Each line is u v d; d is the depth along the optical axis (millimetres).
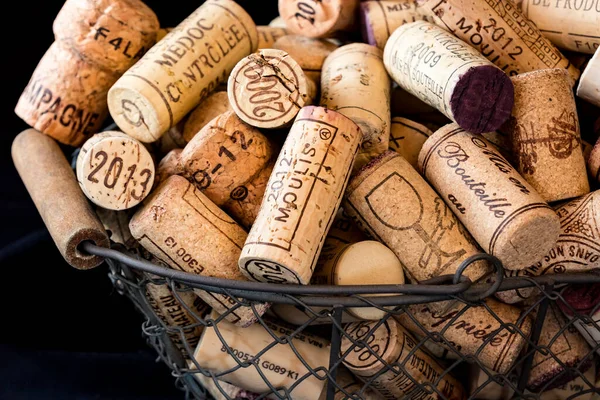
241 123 295
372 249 283
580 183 291
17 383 340
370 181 290
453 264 283
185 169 294
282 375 296
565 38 321
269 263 265
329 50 351
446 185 291
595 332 293
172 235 284
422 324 295
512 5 321
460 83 282
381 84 317
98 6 320
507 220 272
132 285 289
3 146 434
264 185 299
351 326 301
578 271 282
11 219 411
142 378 346
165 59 310
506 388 309
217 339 294
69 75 328
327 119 282
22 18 419
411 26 322
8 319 384
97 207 320
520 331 276
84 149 288
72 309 395
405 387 297
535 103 291
